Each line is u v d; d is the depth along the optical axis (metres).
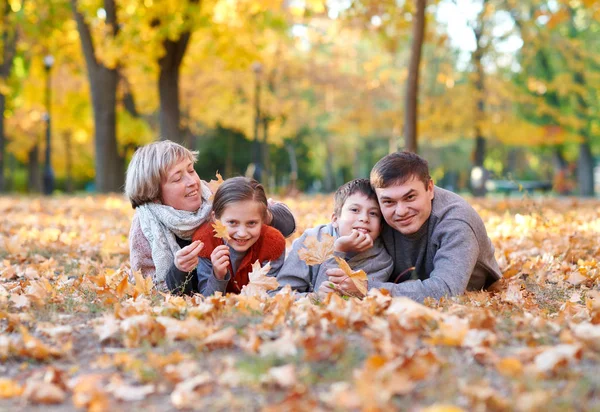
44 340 3.13
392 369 2.41
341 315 3.07
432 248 4.20
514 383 2.36
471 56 25.66
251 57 18.78
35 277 5.39
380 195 4.08
